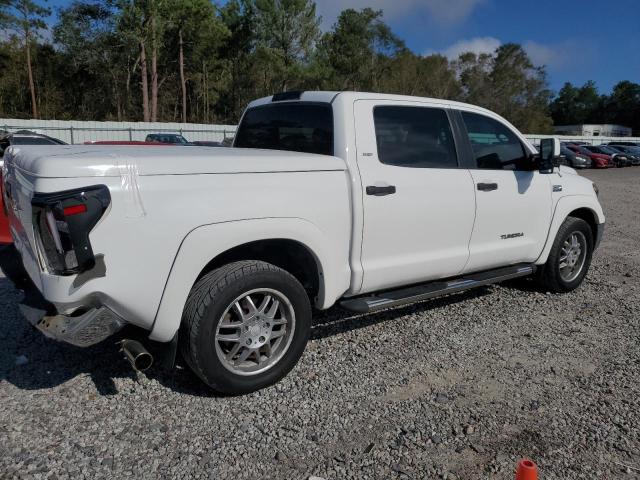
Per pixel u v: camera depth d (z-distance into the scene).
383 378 3.79
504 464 2.88
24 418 3.17
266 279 3.39
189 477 2.72
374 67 67.19
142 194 2.95
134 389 3.55
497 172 4.88
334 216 3.74
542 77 76.69
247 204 3.30
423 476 2.77
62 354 4.04
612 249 8.46
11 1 48.22
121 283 2.95
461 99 74.81
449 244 4.52
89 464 2.79
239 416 3.27
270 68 59.59
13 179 3.44
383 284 4.14
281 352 3.60
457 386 3.71
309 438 3.07
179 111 68.81
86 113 60.97
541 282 5.75
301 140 4.20
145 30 46.16
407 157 4.23
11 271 3.63
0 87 56.91
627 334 4.73
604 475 2.81
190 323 3.21
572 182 5.71
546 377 3.88
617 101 119.19
